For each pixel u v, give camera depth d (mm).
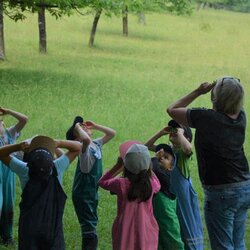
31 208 5422
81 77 19750
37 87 17250
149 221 5613
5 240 6988
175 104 5688
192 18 45938
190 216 6215
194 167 10773
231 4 66500
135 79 20125
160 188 5953
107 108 15211
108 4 19297
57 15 19281
